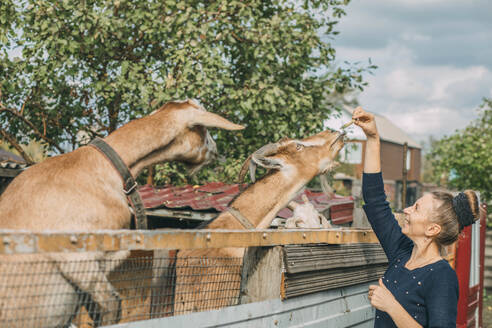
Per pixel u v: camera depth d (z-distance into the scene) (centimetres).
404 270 227
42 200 215
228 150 878
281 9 886
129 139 260
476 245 656
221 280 274
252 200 325
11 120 793
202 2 816
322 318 310
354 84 901
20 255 198
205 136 296
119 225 238
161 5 747
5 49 739
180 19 729
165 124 274
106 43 744
